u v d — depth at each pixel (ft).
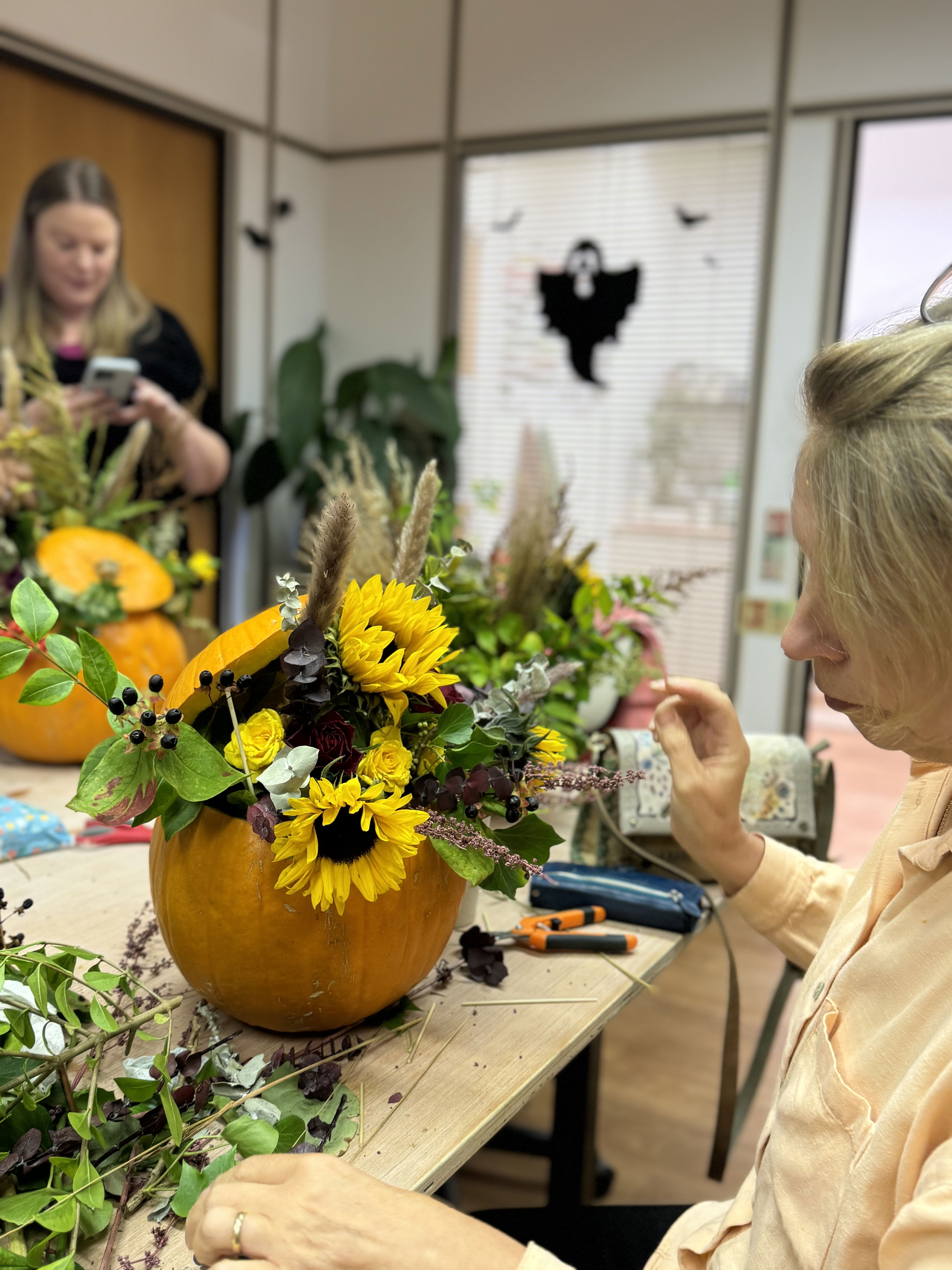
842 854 13.26
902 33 9.90
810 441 2.11
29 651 2.63
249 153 11.77
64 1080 2.41
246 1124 2.43
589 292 12.00
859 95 10.18
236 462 11.99
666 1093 7.30
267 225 12.17
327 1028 3.05
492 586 5.24
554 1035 3.19
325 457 11.97
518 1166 6.71
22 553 5.56
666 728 3.67
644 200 11.58
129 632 5.49
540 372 12.44
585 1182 5.00
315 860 2.65
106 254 10.17
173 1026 3.08
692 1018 8.35
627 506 12.12
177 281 11.09
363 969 2.90
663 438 11.84
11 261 9.39
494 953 3.49
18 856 4.31
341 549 2.62
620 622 4.99
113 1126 2.50
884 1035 2.19
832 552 1.97
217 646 2.89
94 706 5.33
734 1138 4.71
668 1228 3.73
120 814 2.69
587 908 4.03
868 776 17.13
